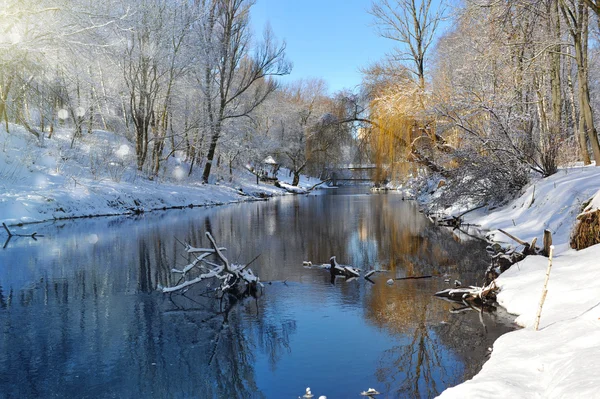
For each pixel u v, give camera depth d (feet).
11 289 30.09
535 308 21.11
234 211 85.35
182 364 18.66
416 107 67.92
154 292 29.37
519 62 56.13
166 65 92.58
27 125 79.36
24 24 60.29
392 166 74.02
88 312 25.29
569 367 12.57
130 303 27.04
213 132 109.09
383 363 18.43
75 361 19.02
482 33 58.59
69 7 59.62
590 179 40.81
